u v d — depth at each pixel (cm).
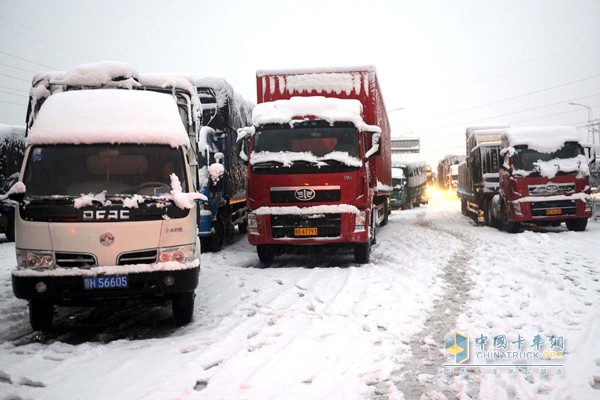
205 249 1360
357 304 722
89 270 591
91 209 606
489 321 616
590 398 399
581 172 1544
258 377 456
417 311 670
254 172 1041
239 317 682
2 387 444
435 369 478
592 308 657
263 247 1130
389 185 1909
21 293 591
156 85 886
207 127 1322
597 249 1187
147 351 544
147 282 604
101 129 660
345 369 474
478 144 2031
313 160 1023
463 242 1434
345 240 1018
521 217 1562
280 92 1246
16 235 615
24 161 643
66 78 832
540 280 845
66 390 438
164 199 625
